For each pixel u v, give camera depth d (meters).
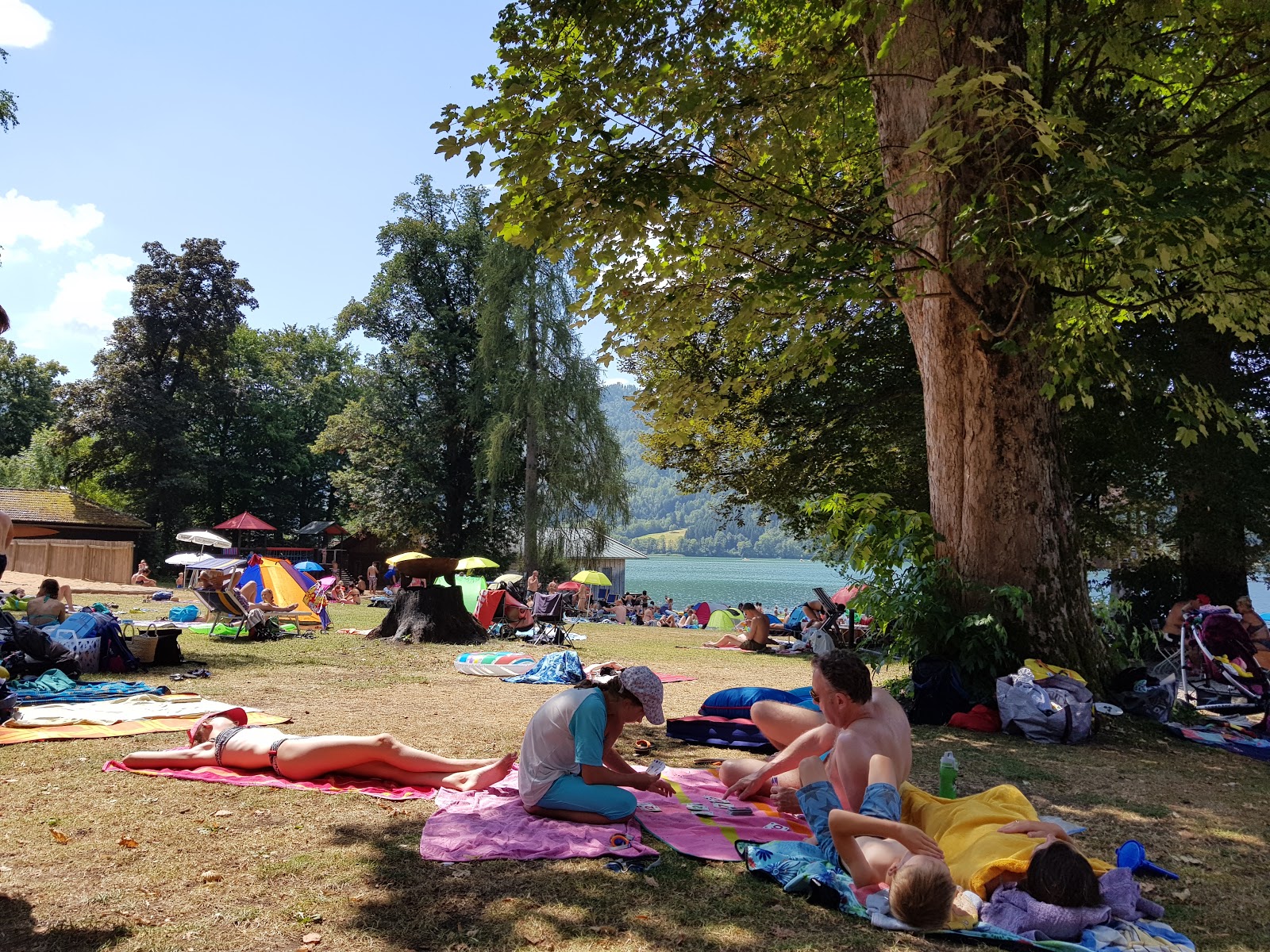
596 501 40.88
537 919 3.71
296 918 3.63
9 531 4.73
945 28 8.78
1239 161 7.83
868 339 19.25
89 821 4.86
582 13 9.55
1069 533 10.01
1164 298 9.34
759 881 4.27
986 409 9.96
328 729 7.89
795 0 11.57
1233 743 8.94
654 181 8.73
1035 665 9.26
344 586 35.66
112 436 52.19
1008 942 3.58
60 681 9.45
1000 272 9.63
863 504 10.73
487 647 16.89
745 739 7.75
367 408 47.12
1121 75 10.84
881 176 13.48
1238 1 8.79
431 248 47.34
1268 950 3.77
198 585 17.16
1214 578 18.80
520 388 40.03
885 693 5.00
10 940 3.29
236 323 55.97
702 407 13.86
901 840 4.00
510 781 5.77
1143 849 4.95
